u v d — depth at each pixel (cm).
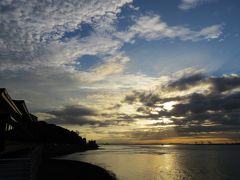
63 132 19450
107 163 10131
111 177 5206
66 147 15262
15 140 3166
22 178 1648
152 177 6353
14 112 2427
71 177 4278
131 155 16900
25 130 3903
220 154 19388
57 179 3916
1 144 2348
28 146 4712
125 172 7181
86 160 11381
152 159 13012
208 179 6159
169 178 6238
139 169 8081
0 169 1628
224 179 6169
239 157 15088
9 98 2047
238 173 7262
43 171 4553
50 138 13512
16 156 2427
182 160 12338
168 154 19088
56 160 7212
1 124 2375
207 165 9669
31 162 1706
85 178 4350
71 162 6881
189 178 6278
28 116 3288
